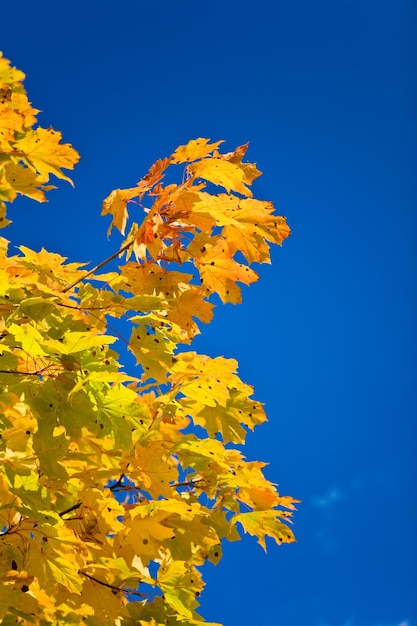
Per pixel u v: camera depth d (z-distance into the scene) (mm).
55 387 2742
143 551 3285
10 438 2855
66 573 2965
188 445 3561
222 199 3562
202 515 3910
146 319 3332
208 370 3641
